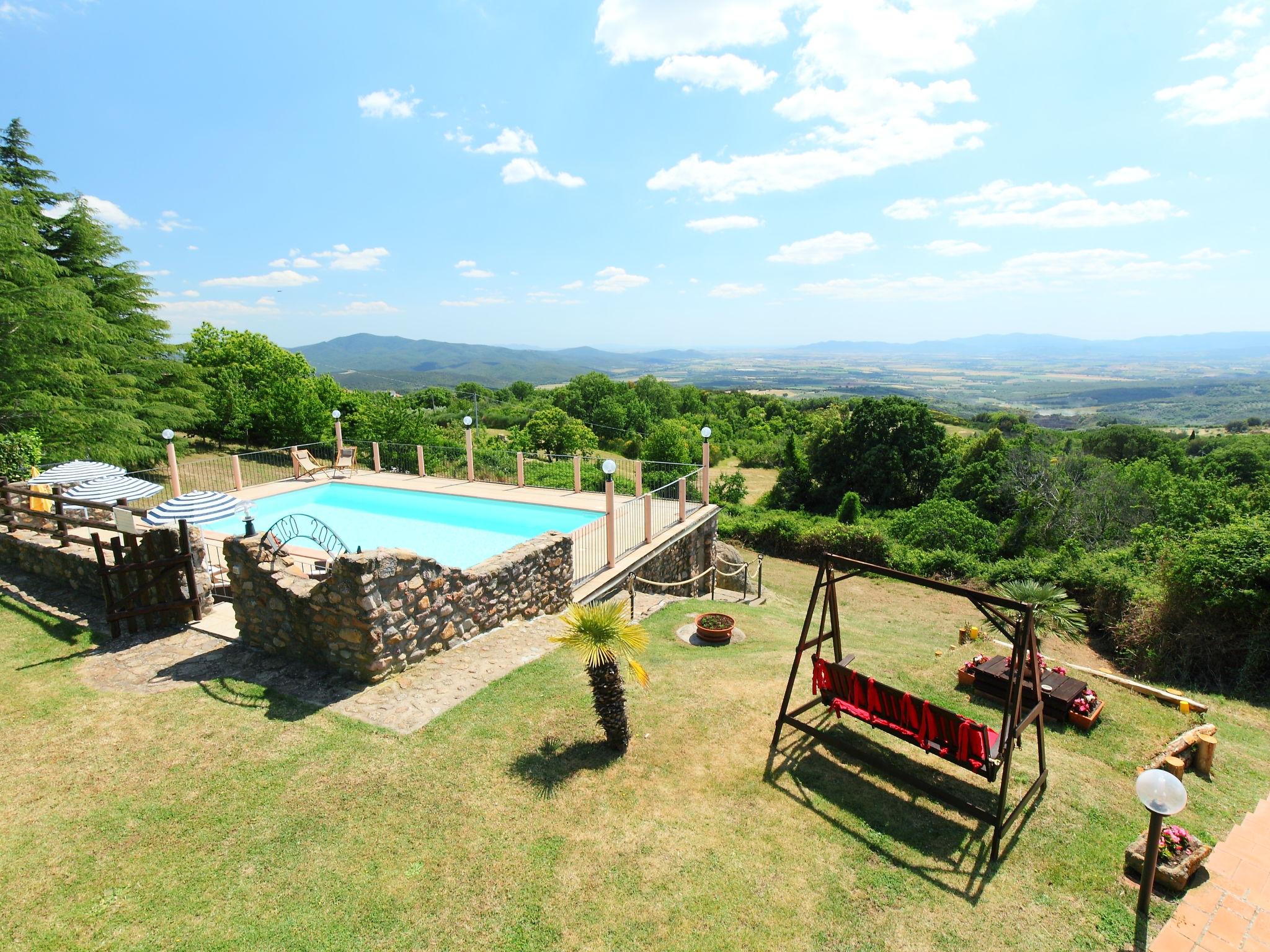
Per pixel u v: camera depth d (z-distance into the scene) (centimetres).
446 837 476
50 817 487
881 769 570
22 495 1138
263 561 751
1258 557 1177
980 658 830
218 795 514
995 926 418
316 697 661
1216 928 422
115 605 802
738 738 626
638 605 1150
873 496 3631
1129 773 627
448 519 1495
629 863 459
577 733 620
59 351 1888
